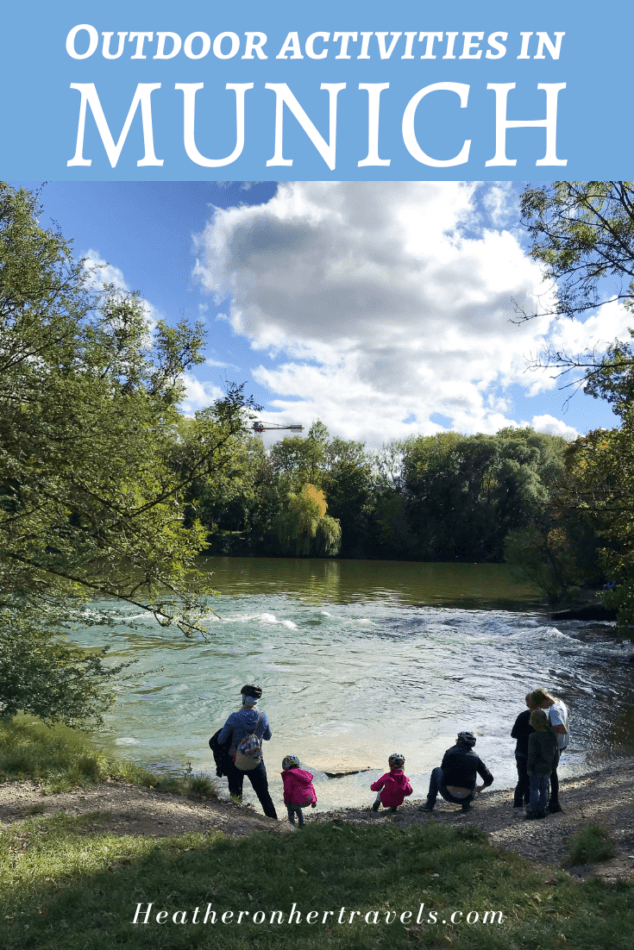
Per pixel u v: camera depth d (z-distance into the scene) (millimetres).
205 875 5484
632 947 4160
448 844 6379
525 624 29953
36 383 9469
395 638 25750
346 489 98750
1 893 4988
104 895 5004
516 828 7516
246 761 8891
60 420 9484
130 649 21719
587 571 33250
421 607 35906
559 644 25219
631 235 12914
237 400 10961
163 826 7211
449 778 9000
